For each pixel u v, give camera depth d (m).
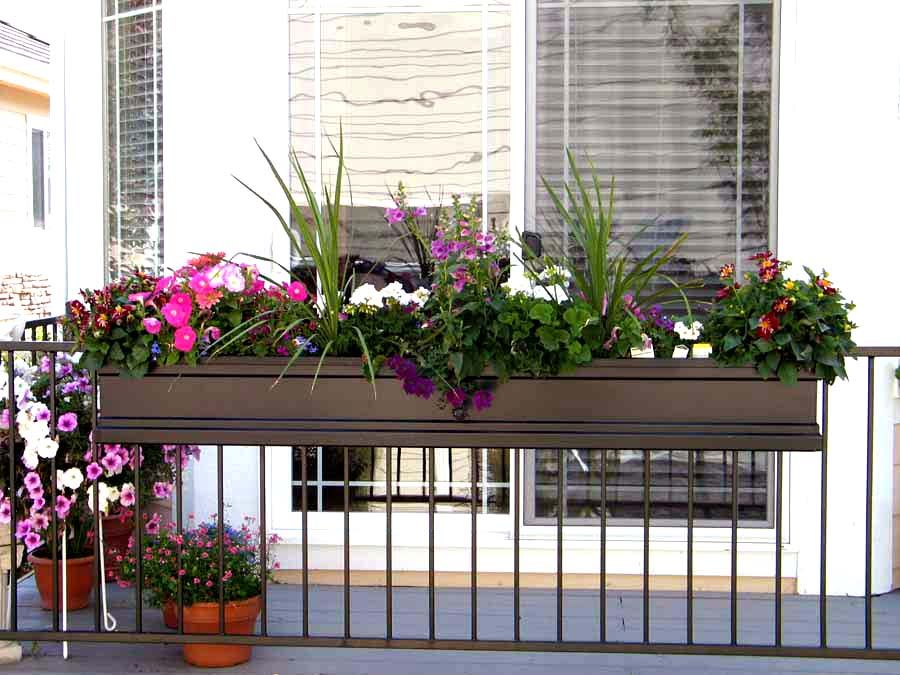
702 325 2.98
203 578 3.29
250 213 4.06
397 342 2.91
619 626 3.59
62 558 3.54
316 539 4.04
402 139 4.05
